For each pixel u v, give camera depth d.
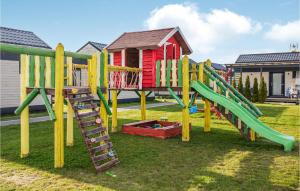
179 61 10.57
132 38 13.71
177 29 13.27
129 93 28.84
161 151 8.73
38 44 21.16
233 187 5.78
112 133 11.84
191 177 6.36
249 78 29.89
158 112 19.41
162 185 5.87
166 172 6.70
